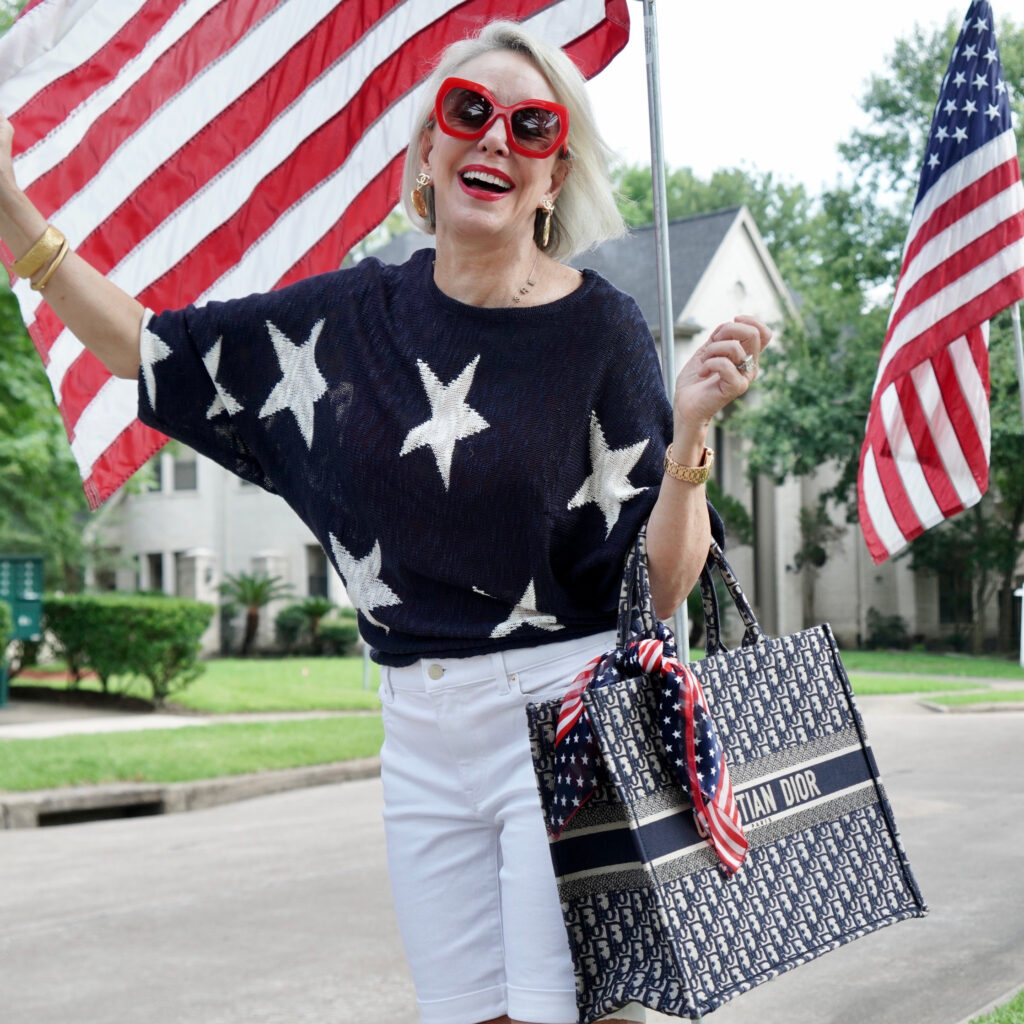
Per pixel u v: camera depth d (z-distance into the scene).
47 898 6.65
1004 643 30.78
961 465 6.32
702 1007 1.75
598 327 2.05
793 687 1.98
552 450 2.01
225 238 3.33
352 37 3.34
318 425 2.12
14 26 3.18
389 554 2.09
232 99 3.32
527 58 2.13
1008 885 6.07
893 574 32.88
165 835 8.82
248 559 32.75
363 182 3.35
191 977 5.07
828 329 29.80
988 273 6.13
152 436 3.26
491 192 2.06
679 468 1.89
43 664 23.41
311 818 9.40
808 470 29.92
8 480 20.62
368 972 5.09
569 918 1.89
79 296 2.21
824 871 1.93
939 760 11.19
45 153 3.21
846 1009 4.38
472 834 2.17
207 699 17.00
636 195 47.56
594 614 2.08
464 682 2.09
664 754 1.83
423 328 2.08
